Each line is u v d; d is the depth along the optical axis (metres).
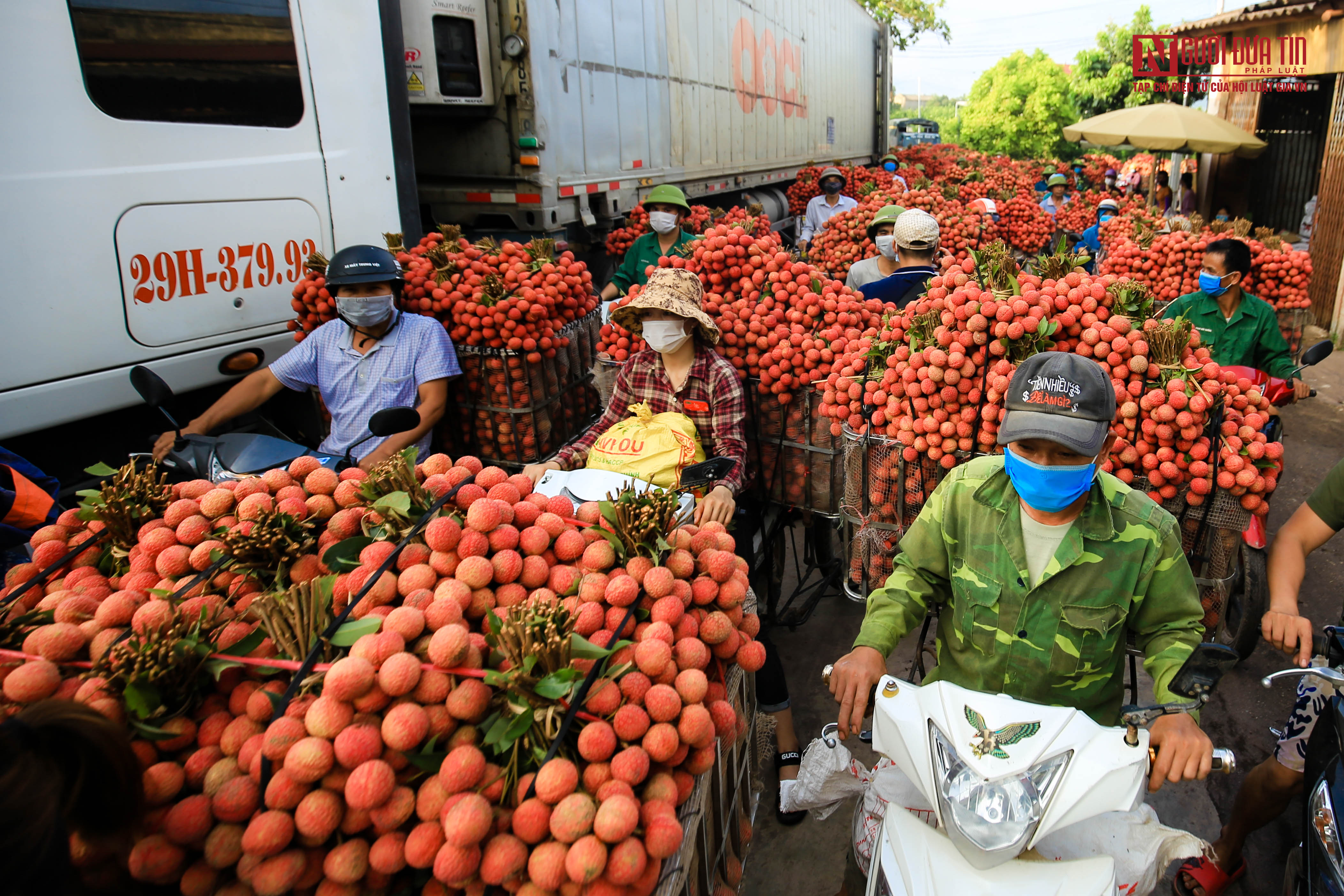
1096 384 1.63
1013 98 39.31
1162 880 2.73
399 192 4.71
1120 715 2.02
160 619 1.48
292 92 3.96
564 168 7.18
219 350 3.72
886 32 20.70
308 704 1.34
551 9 6.79
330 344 3.62
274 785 1.24
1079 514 1.81
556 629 1.42
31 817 0.97
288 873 1.22
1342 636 2.17
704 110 10.24
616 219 8.23
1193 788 3.09
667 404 3.21
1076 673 1.87
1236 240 4.22
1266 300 5.84
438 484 1.84
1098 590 1.80
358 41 4.30
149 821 1.25
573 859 1.22
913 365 2.67
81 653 1.50
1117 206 10.59
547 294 3.83
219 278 3.68
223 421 3.65
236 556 1.67
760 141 12.46
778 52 12.86
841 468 3.28
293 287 4.04
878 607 2.07
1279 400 4.09
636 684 1.47
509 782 1.34
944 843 1.77
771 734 3.03
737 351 3.41
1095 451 1.63
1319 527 2.21
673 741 1.41
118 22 3.20
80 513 1.92
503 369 3.70
